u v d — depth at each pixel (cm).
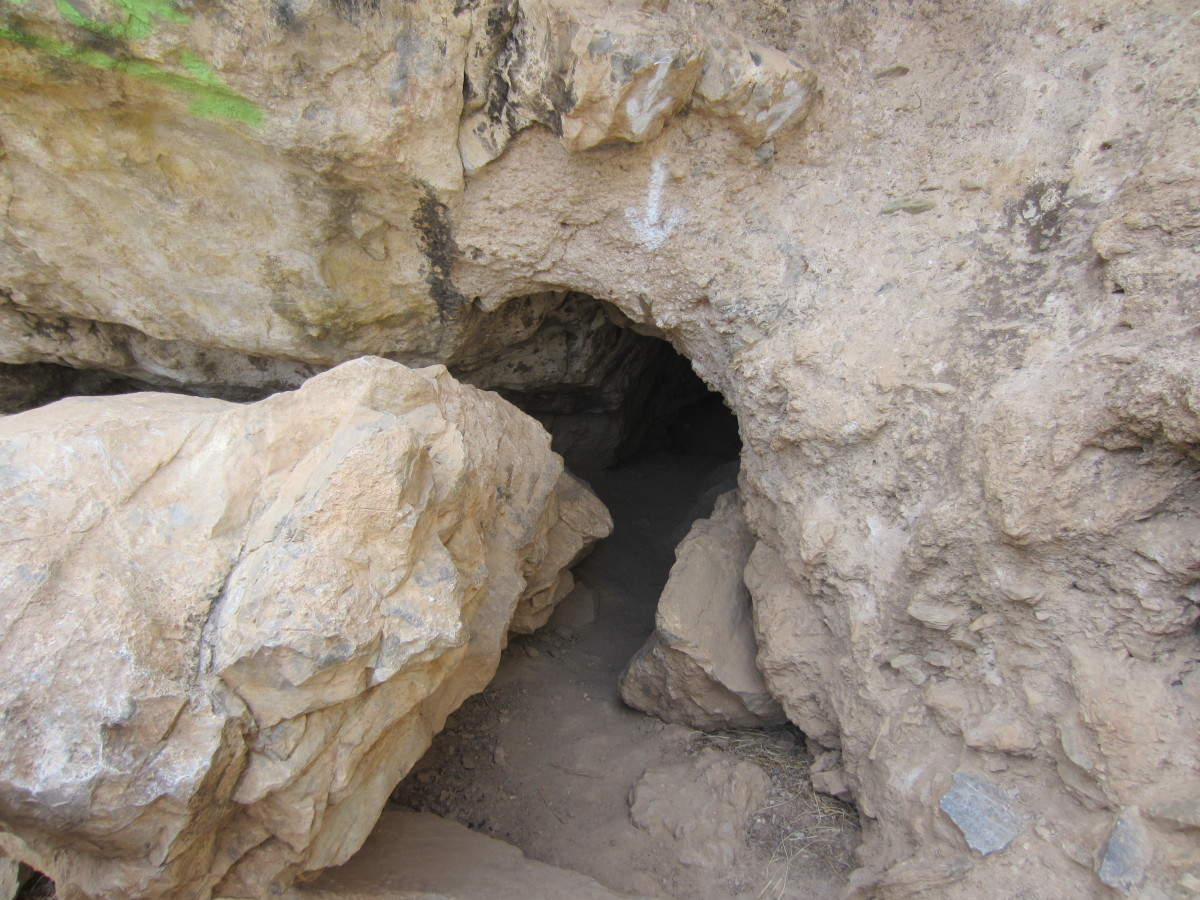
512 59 229
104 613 150
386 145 235
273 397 184
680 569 306
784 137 255
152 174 240
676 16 233
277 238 260
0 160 231
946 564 213
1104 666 187
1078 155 216
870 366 232
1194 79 201
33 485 157
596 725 335
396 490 167
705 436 621
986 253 227
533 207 266
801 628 259
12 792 137
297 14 205
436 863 237
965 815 200
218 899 169
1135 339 184
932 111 243
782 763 283
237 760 158
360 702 176
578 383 434
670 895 247
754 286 263
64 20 195
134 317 283
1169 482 179
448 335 320
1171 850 170
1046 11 228
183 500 169
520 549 268
